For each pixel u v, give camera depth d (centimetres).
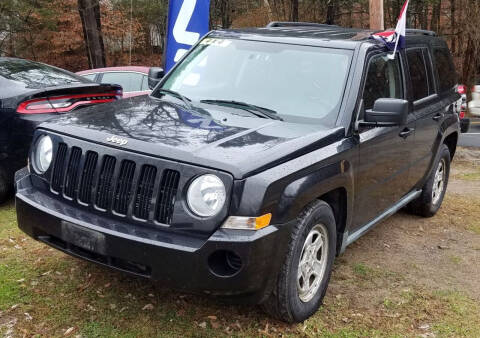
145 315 368
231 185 303
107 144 336
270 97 412
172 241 306
